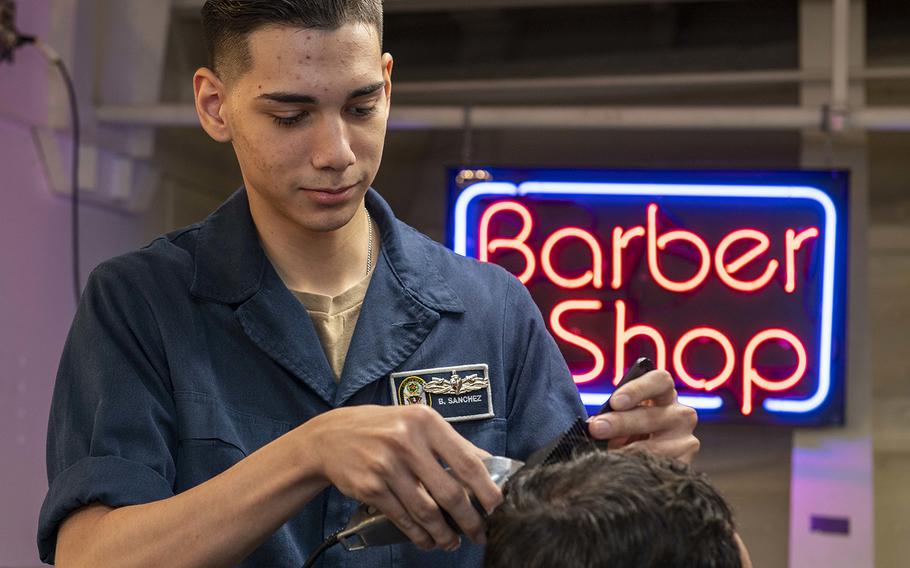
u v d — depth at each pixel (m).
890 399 3.68
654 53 4.14
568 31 4.20
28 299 3.32
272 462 1.16
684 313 3.55
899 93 3.89
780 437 3.74
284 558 1.35
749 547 3.66
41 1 3.44
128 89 3.80
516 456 1.49
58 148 3.44
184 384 1.39
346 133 1.32
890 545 3.56
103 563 1.20
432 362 1.48
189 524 1.17
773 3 4.05
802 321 3.50
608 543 0.88
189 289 1.44
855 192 3.74
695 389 3.53
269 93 1.29
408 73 4.32
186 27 4.04
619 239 3.58
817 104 3.77
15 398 3.25
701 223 3.56
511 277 1.61
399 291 1.50
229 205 1.50
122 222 3.83
